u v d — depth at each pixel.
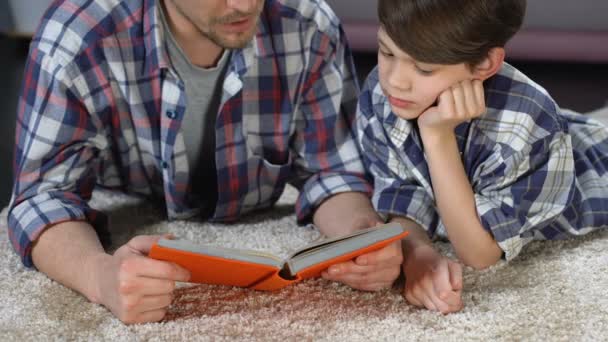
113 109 1.47
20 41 3.01
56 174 1.44
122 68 1.42
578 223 1.49
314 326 1.24
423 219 1.46
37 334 1.22
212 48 1.43
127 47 1.42
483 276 1.39
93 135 1.46
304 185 1.61
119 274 1.19
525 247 1.50
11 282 1.37
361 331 1.22
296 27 1.50
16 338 1.21
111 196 1.74
